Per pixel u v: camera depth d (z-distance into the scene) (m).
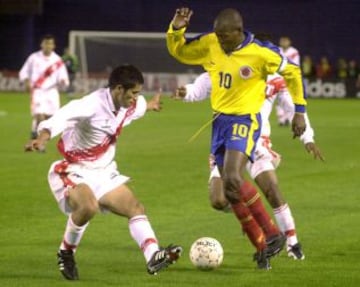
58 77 74.56
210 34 29.00
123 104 26.70
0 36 160.12
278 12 160.38
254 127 28.34
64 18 162.75
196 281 27.64
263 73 28.33
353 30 158.88
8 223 38.19
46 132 25.56
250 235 29.06
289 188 47.88
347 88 142.62
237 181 27.61
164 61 141.50
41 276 28.45
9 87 149.12
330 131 83.56
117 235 35.47
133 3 162.50
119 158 61.47
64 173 27.30
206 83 30.73
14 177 52.03
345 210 41.19
